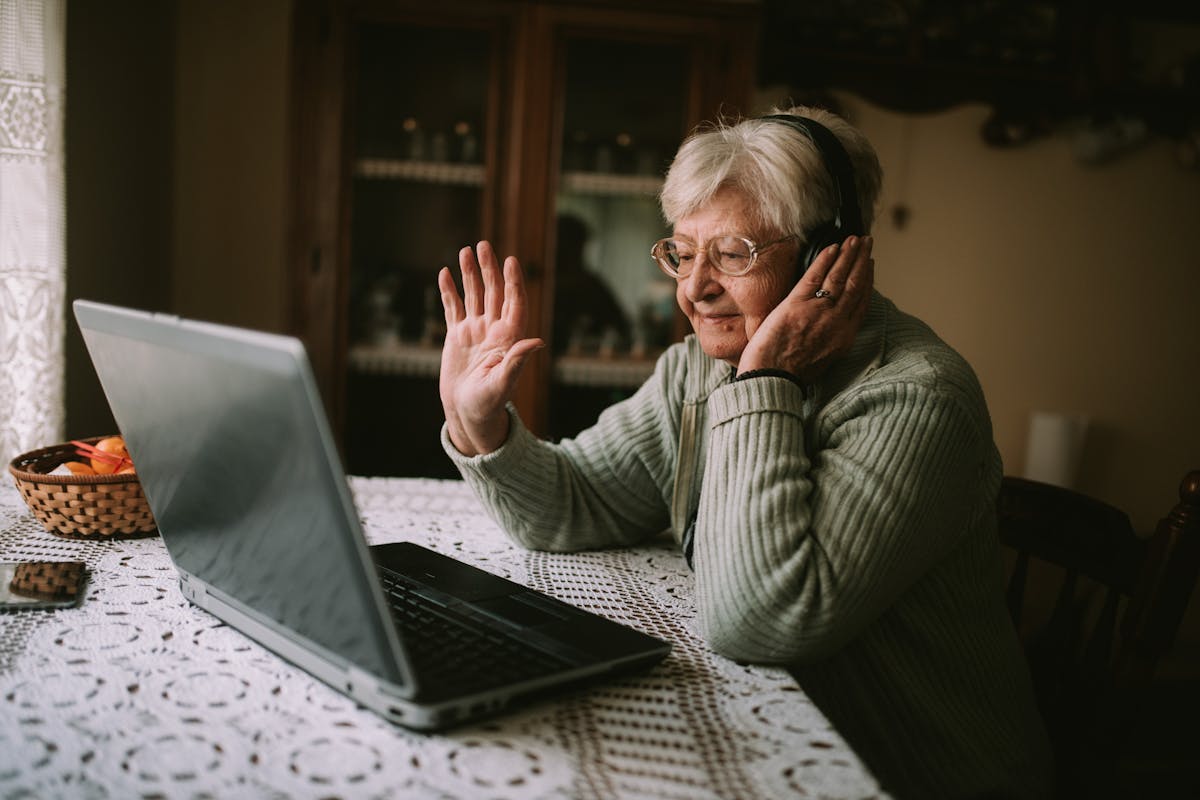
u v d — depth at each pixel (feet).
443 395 3.81
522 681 2.48
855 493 3.05
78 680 2.54
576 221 8.95
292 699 2.48
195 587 3.04
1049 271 11.07
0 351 5.63
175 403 2.42
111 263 8.11
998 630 3.63
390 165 8.63
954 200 10.79
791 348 3.33
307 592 2.37
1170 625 3.45
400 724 2.35
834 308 3.32
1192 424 11.52
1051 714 4.08
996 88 10.16
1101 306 11.21
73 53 7.15
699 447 3.97
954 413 3.21
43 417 5.77
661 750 2.34
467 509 4.67
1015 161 10.81
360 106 8.52
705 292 3.57
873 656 3.34
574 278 9.03
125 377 2.61
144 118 8.70
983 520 3.65
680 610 3.42
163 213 9.35
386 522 4.35
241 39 9.56
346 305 8.69
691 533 3.92
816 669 3.34
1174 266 11.23
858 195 3.75
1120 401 11.41
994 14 9.96
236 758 2.19
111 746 2.22
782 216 3.44
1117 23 10.14
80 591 3.15
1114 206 11.03
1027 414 11.34
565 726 2.43
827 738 2.45
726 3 8.60
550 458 4.04
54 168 5.73
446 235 8.84
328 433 1.97
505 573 3.72
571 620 2.97
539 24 8.54
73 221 7.30
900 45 9.83
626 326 9.18
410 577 3.27
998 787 3.31
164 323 2.30
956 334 11.05
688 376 4.15
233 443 2.26
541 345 3.58
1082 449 10.84
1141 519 11.62
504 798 2.09
